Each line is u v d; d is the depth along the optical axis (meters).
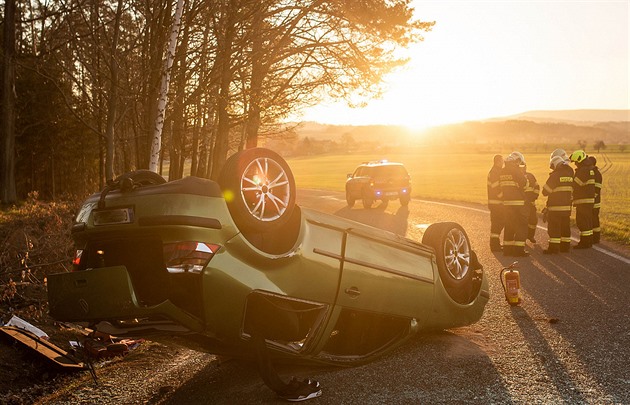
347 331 5.54
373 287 5.05
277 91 17.92
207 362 5.77
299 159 173.12
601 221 17.56
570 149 172.88
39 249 9.45
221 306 4.15
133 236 4.16
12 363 6.12
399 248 5.46
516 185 11.75
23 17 28.58
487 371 5.00
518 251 11.77
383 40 18.28
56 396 5.22
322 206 27.20
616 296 7.94
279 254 4.52
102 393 5.11
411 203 27.53
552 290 8.50
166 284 4.14
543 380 4.79
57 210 14.48
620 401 4.35
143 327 4.35
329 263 4.74
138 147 16.80
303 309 4.79
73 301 4.09
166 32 14.85
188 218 4.02
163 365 5.89
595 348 5.66
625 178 53.38
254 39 16.78
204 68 16.09
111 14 16.17
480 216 20.38
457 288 5.98
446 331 6.34
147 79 14.84
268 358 4.40
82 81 17.70
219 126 19.03
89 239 4.36
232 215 4.25
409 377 4.87
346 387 4.69
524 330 6.38
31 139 33.81
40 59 22.62
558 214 11.89
